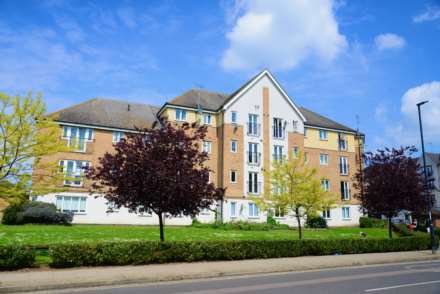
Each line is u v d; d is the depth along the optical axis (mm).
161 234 15211
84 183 31328
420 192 22531
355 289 9789
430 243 22625
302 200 21781
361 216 42406
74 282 10227
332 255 18219
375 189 22922
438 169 57469
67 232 21781
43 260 13297
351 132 44625
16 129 14297
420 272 13445
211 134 36688
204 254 15078
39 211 27141
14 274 11188
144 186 14320
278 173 22875
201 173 15320
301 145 39250
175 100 36844
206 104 37906
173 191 14305
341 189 42562
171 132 15312
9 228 22938
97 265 13125
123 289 9914
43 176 15312
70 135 31797
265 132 37594
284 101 39312
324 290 9633
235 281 11352
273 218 35594
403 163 23125
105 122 33438
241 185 35312
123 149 14852
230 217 34094
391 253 19844
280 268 13820
